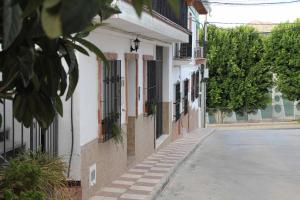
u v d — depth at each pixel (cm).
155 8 1125
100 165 853
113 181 942
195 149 1591
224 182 1031
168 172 1062
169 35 1219
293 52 3241
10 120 647
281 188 977
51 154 633
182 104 2086
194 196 890
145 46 1262
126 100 1045
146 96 1278
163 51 1600
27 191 438
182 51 1962
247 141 1955
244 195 908
